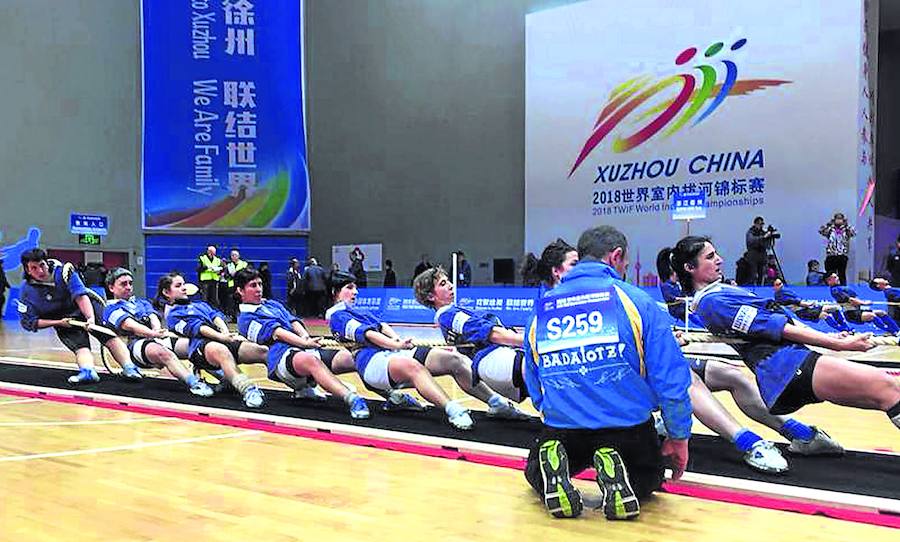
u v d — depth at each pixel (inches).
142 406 221.3
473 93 771.4
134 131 771.4
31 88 729.6
